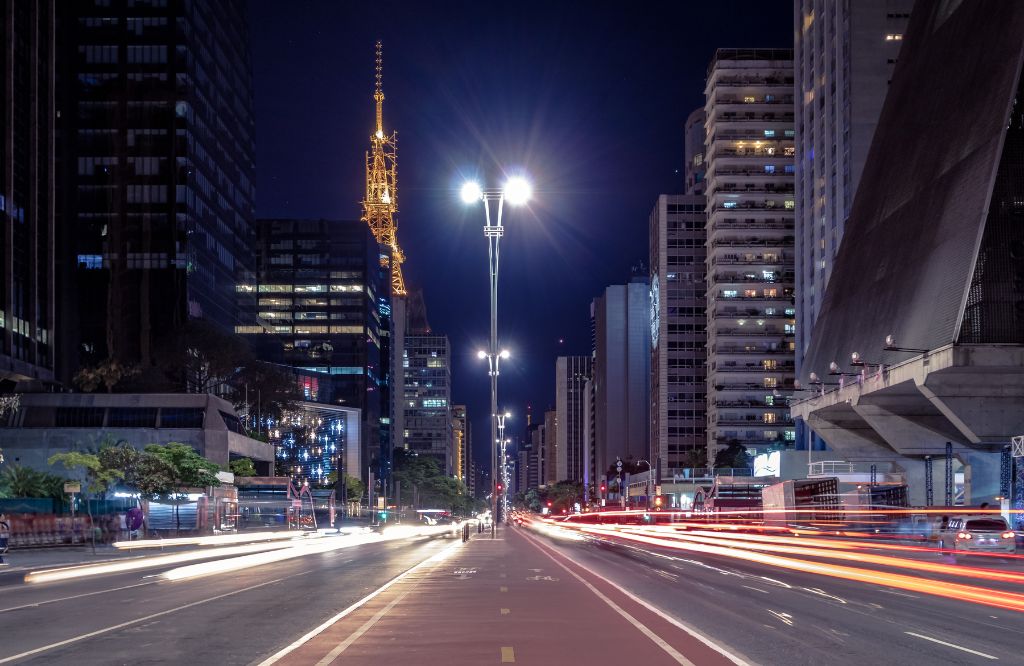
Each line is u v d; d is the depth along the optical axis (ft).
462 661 44.04
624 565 122.62
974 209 230.68
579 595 78.33
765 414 588.50
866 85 398.21
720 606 69.77
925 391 234.58
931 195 262.88
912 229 270.87
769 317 593.83
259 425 468.34
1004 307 221.46
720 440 588.91
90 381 387.55
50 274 407.64
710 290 615.98
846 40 405.80
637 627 56.75
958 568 111.34
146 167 458.09
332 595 79.56
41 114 408.26
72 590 90.58
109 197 456.04
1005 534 143.13
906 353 248.32
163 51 465.06
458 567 118.01
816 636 53.52
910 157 290.76
